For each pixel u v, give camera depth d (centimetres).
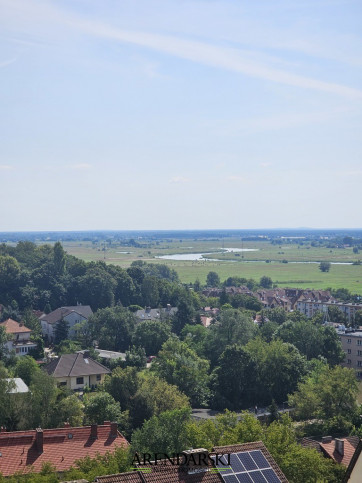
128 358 14812
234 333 16025
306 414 11094
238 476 3984
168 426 6956
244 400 12925
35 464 6706
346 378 11412
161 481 3775
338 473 6788
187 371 12681
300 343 16062
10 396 9088
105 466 6250
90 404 9838
